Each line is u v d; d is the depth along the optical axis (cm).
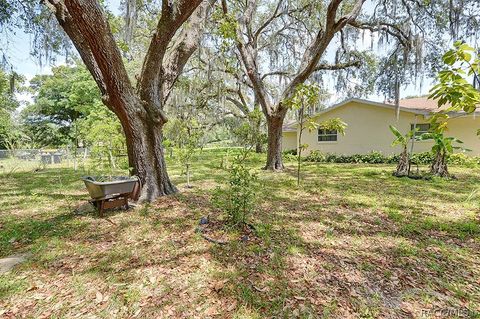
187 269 270
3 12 598
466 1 793
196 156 1493
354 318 199
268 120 1034
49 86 2208
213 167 1127
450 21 779
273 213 457
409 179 811
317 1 937
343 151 1466
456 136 1208
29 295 227
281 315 202
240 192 450
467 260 287
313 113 1256
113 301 219
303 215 448
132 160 537
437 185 709
